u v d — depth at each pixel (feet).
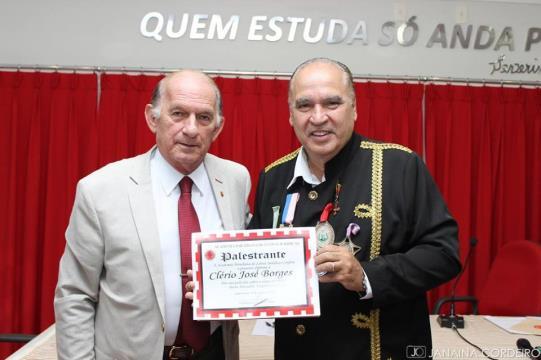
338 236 4.25
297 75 4.34
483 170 10.80
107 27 10.71
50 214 10.09
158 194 4.77
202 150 4.64
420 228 4.18
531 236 11.02
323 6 11.01
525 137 10.97
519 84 11.04
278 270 4.11
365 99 10.62
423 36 11.20
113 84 10.28
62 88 10.20
